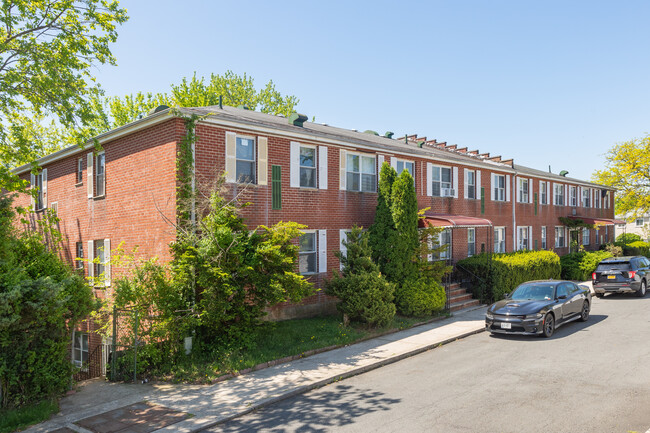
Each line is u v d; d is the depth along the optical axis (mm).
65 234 18562
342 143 17219
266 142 14875
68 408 8680
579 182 35031
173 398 9031
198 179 13102
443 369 10539
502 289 19953
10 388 8523
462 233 23109
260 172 14688
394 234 16172
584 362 10633
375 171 18719
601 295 22094
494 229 26125
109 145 15891
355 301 13930
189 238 11781
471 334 14391
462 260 21141
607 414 7449
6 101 14172
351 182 17906
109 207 15820
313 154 16547
